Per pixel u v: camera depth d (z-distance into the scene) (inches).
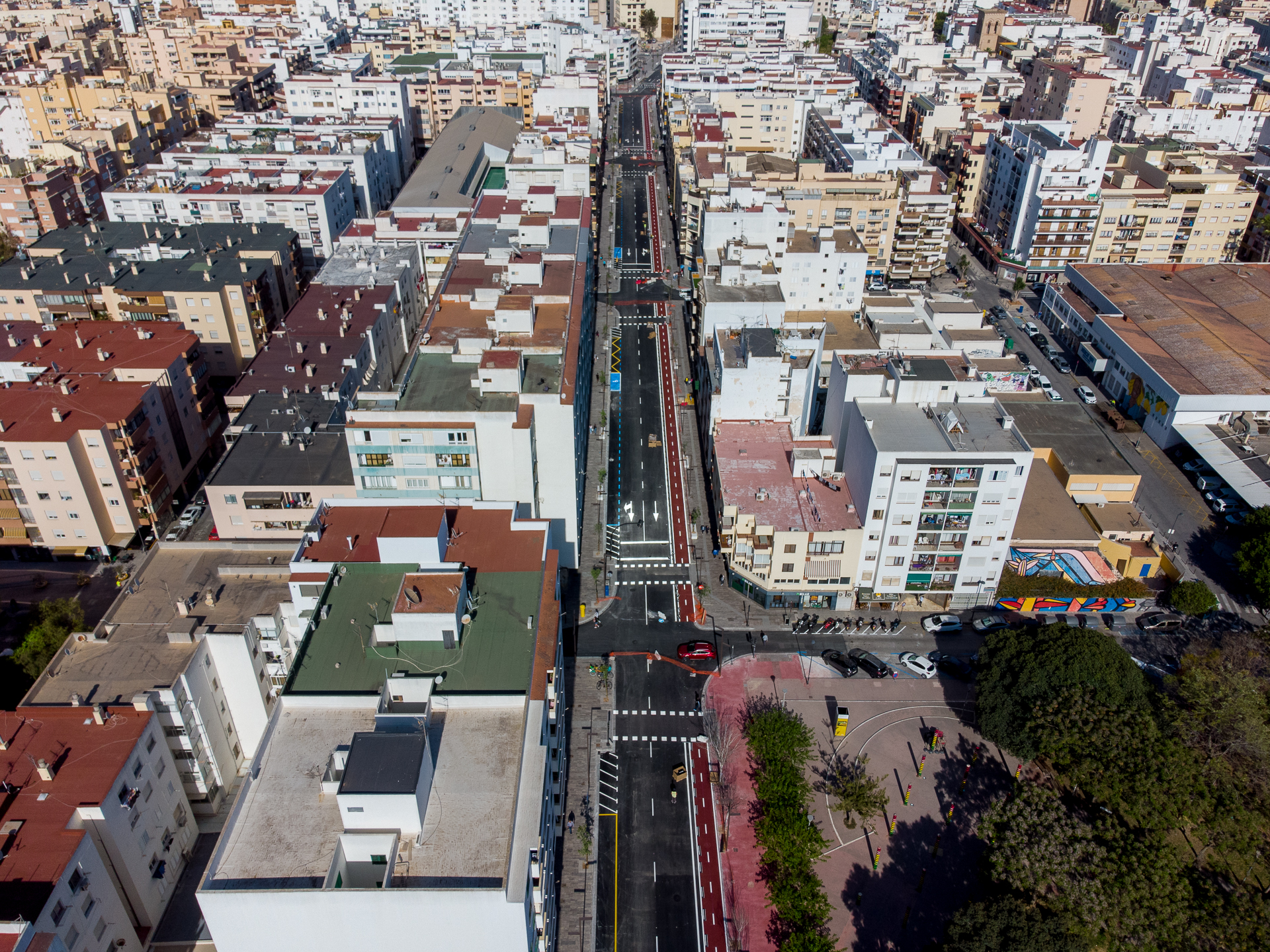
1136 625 5374.0
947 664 5059.1
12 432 5285.4
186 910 3767.2
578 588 5605.3
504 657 3560.5
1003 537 5172.2
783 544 5191.9
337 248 7869.1
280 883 2783.0
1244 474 6314.0
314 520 4222.4
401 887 2753.4
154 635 4084.6
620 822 4237.2
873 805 4119.1
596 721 4744.1
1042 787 3976.4
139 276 7185.0
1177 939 3444.9
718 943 3732.8
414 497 5137.8
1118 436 7160.4
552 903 3469.5
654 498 6461.6
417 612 3535.9
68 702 3708.2
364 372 6501.0
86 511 5482.3
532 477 5078.7
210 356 7204.7
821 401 6579.7
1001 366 7052.2
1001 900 3558.1
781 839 3890.3
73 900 3090.6
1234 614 5497.1
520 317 5728.3
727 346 6525.6
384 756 2972.4
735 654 5157.5
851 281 7559.1
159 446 5871.1
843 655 5118.1
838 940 3737.7
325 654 3570.4
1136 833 3836.1
